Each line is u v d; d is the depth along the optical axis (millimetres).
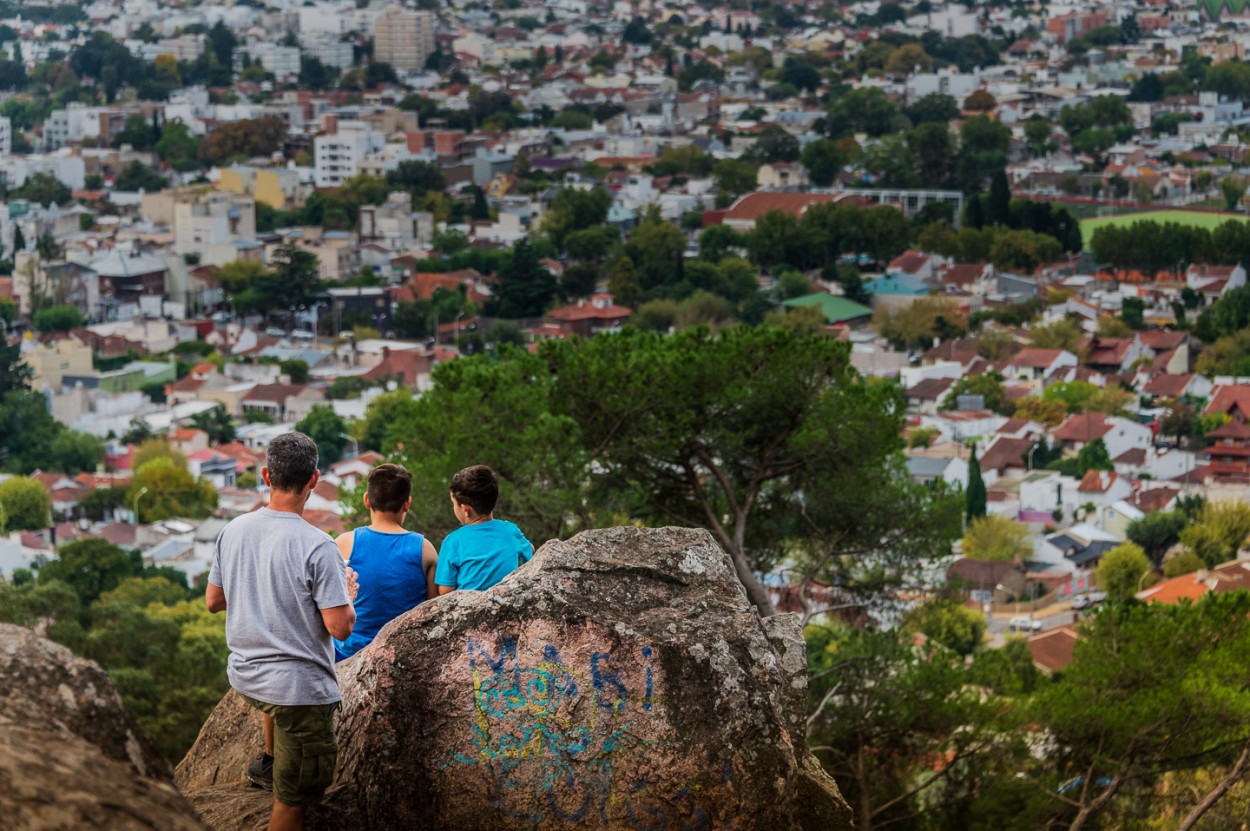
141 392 166500
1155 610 20156
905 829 19406
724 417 23562
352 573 10234
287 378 172125
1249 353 161000
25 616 47062
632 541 8984
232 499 130625
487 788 8492
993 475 123312
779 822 8461
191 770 10539
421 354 173625
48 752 5402
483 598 8664
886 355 162750
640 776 8398
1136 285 198500
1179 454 125938
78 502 127562
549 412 22000
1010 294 192625
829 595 25766
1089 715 18844
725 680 8492
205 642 46000
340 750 8984
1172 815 20156
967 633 64688
